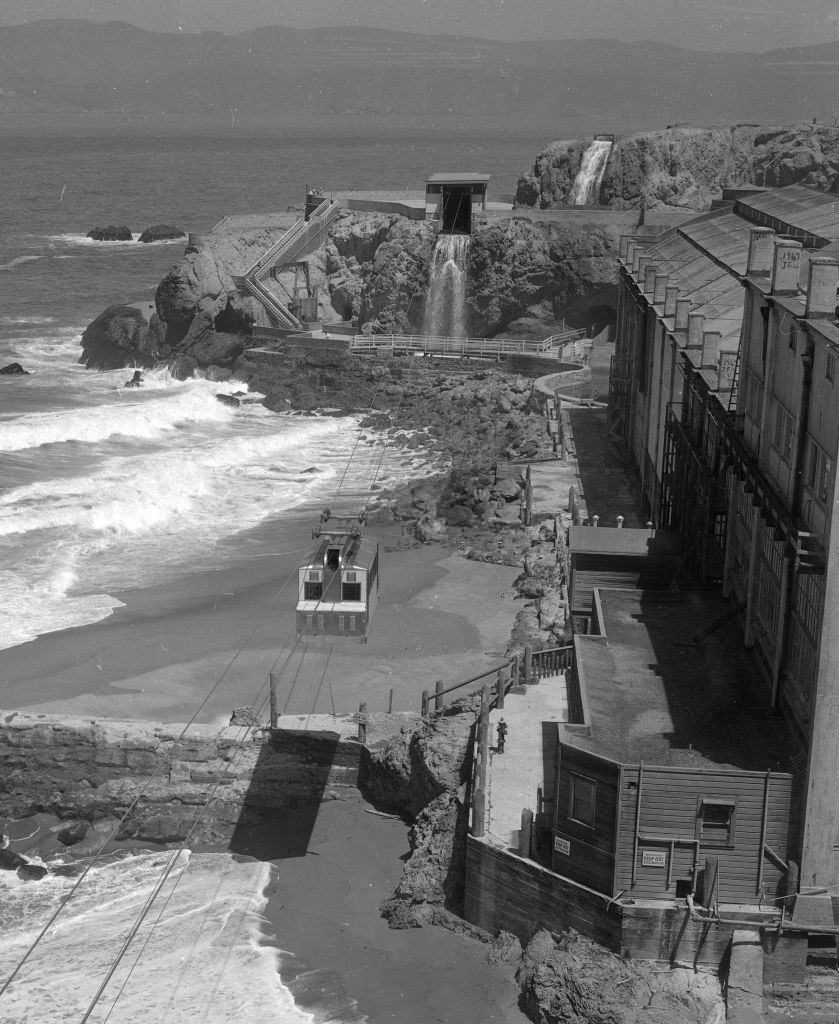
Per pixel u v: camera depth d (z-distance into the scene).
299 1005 30.17
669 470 52.41
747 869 28.98
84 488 72.00
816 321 30.84
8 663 48.19
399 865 36.28
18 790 40.81
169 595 56.25
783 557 32.44
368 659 48.25
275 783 39.94
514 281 106.12
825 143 120.06
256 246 115.75
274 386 101.38
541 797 32.31
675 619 39.62
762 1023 27.33
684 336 53.38
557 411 83.31
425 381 98.31
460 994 30.23
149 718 43.06
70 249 190.50
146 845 38.88
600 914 29.28
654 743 30.86
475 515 65.62
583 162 121.62
